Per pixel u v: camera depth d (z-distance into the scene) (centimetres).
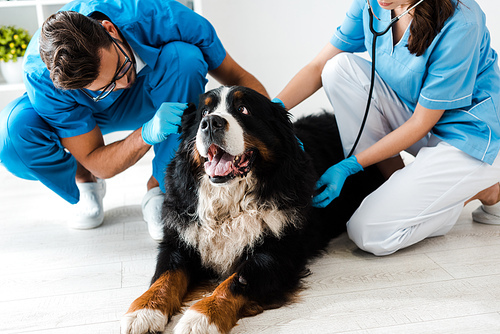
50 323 162
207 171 170
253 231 178
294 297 170
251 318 158
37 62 200
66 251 221
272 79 409
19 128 213
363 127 214
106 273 197
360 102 222
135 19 201
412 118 197
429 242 213
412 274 184
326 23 397
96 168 216
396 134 200
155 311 151
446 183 194
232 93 172
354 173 227
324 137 235
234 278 165
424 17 175
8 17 388
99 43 170
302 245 185
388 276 183
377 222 198
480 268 185
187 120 185
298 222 181
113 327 157
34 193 316
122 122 248
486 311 155
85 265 205
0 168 376
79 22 168
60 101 203
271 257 173
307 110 411
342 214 229
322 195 204
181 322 145
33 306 173
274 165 178
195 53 212
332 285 179
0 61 363
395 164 239
